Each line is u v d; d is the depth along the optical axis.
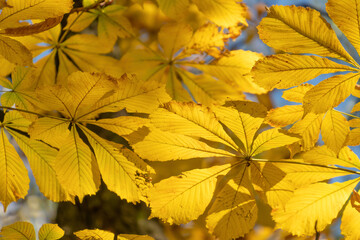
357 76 1.20
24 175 1.29
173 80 1.49
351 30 1.17
